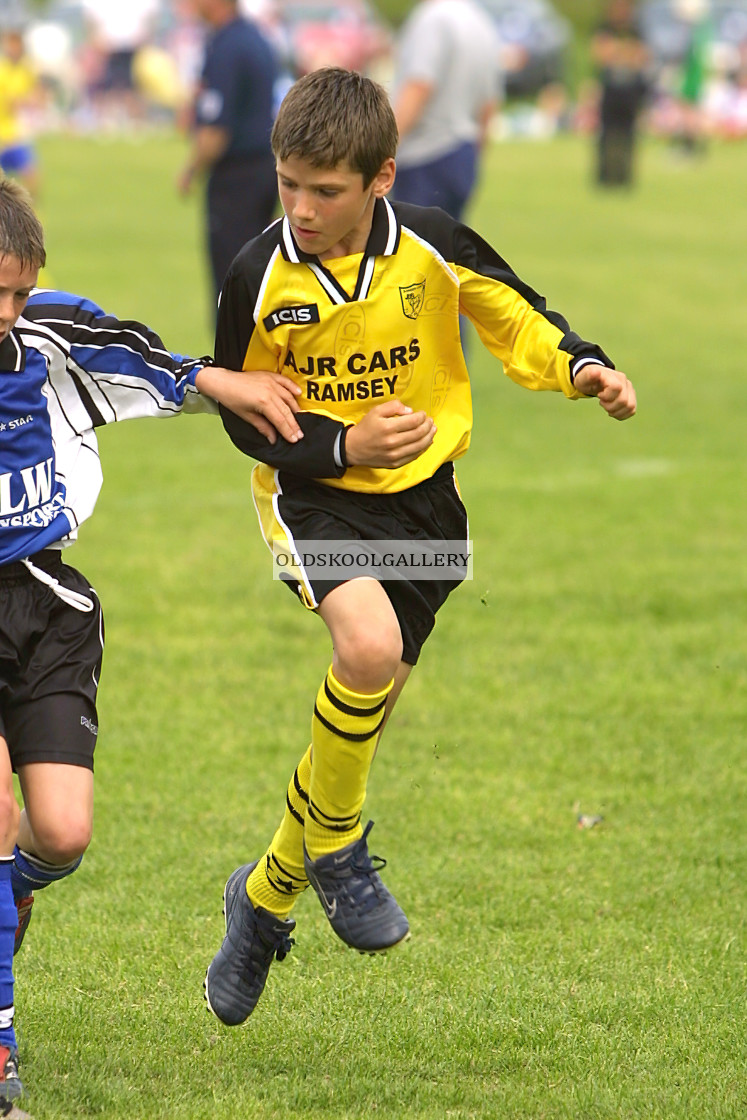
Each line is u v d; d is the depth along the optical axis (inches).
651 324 2118.6
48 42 4901.6
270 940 498.3
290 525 483.2
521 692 864.9
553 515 1229.1
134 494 1293.1
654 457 1435.8
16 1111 431.5
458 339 502.3
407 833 687.1
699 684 880.3
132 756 766.5
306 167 447.8
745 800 730.2
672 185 3757.4
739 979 557.6
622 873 650.2
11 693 465.4
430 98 1456.7
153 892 625.3
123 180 3641.7
